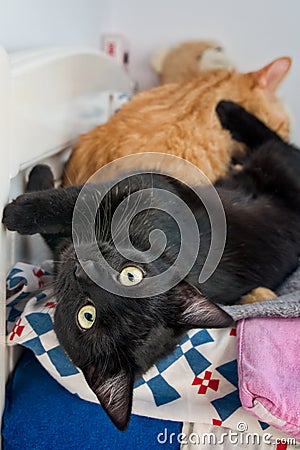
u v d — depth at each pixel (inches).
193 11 74.6
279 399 32.0
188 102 55.7
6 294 39.4
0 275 35.7
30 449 36.8
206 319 33.3
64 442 36.6
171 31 75.9
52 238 41.3
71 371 36.8
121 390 32.1
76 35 65.9
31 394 38.7
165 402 36.4
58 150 48.5
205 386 35.8
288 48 73.3
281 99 67.4
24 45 50.5
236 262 43.3
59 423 37.1
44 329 37.5
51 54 45.8
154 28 76.2
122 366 32.6
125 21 76.7
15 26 48.2
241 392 32.9
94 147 49.8
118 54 75.6
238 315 36.4
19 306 40.2
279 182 49.3
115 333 33.0
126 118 53.4
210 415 35.6
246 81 59.7
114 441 36.5
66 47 51.2
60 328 35.0
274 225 46.7
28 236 44.9
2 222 35.7
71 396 38.4
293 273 47.2
